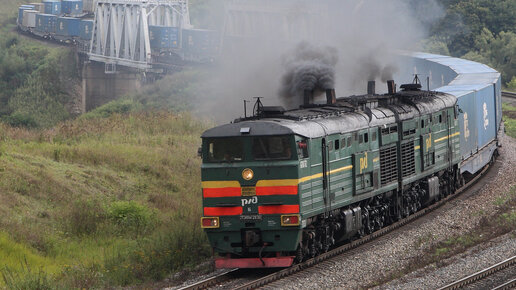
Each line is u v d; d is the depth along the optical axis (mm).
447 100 74562
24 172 71562
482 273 45375
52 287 42562
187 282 45781
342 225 53062
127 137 103375
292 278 45500
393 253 52875
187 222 61906
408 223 64875
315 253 50500
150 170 84938
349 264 49000
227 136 46656
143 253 51781
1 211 60375
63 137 98875
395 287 43031
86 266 49688
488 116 96625
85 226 61250
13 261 49469
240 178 46406
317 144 48656
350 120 53750
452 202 74188
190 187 81625
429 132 68750
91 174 78188
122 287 45594
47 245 55344
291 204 45875
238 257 49656
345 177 52562
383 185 58969
